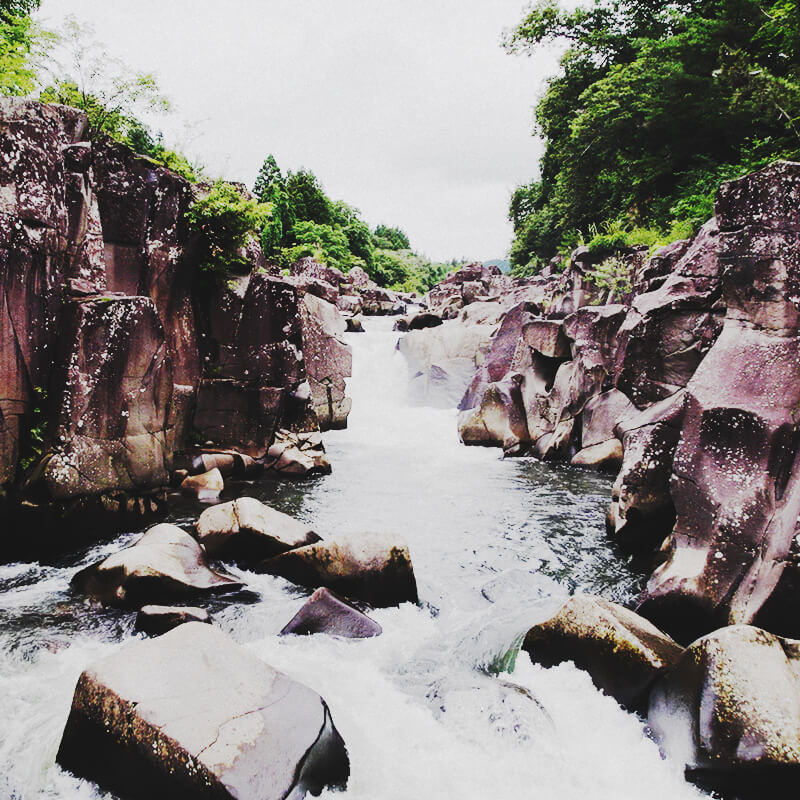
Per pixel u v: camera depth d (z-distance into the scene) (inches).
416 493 414.0
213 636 168.6
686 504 230.5
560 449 515.2
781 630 181.9
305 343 629.0
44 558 284.4
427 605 248.8
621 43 1005.8
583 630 188.5
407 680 192.9
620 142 911.0
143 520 330.6
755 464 208.4
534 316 652.7
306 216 2208.4
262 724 140.3
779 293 217.5
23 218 272.8
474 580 273.4
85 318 294.5
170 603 234.1
